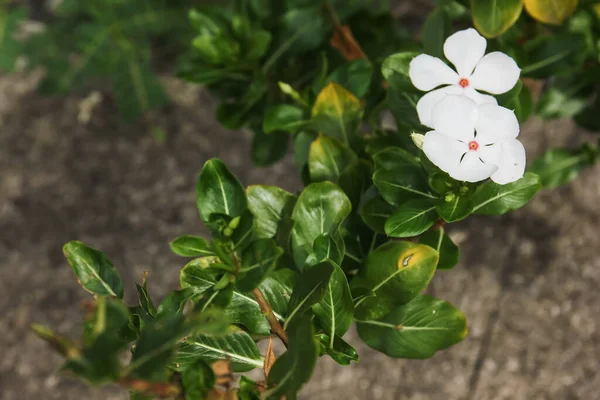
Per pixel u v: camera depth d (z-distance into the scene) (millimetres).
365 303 677
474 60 662
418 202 669
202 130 1096
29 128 1111
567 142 1029
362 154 726
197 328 598
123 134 1101
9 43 1062
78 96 1126
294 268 684
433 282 966
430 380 930
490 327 942
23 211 1062
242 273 648
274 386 622
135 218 1048
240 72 790
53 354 977
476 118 639
